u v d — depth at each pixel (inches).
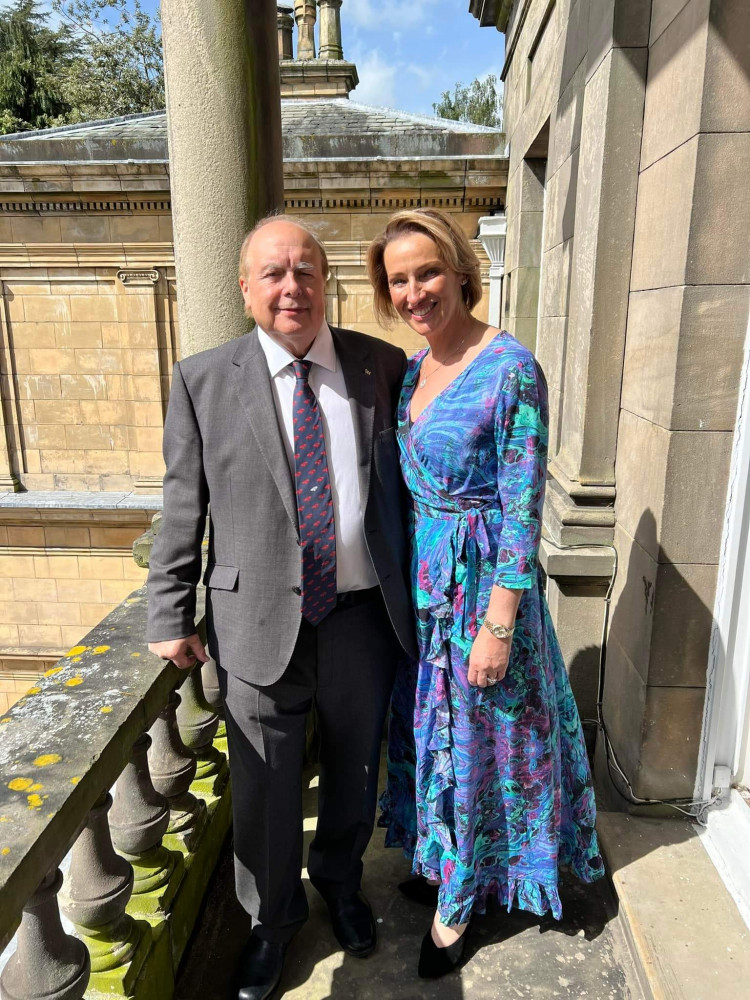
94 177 295.4
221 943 72.4
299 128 308.3
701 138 68.9
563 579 101.3
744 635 79.0
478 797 66.1
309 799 93.0
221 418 58.4
